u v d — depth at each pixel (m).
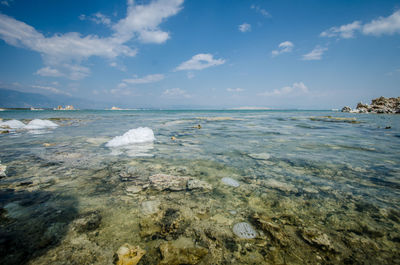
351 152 4.09
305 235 1.46
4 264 1.13
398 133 7.32
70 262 1.18
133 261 1.20
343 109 47.62
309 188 2.28
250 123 11.79
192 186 2.30
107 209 1.77
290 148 4.46
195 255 1.27
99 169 2.84
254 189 2.25
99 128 8.46
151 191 2.16
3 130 7.19
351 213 1.75
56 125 9.61
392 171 2.87
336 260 1.23
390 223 1.60
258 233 1.49
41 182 2.34
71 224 1.53
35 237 1.36
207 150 4.20
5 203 1.82
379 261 1.21
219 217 1.69
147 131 5.51
